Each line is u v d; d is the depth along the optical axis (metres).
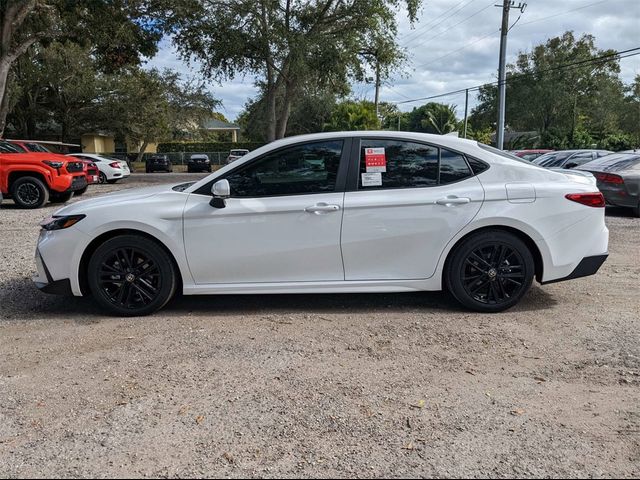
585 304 5.15
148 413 3.16
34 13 22.94
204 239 4.74
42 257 4.84
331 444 2.84
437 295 5.45
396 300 5.30
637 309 4.98
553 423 3.04
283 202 4.74
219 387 3.48
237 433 2.95
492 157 4.93
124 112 41.62
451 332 4.42
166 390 3.44
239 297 5.46
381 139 4.88
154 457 2.74
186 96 48.09
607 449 2.79
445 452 2.77
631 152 12.04
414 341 4.23
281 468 2.65
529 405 3.24
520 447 2.81
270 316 4.85
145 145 47.00
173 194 4.89
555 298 5.36
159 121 43.53
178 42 25.45
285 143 4.86
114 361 3.89
